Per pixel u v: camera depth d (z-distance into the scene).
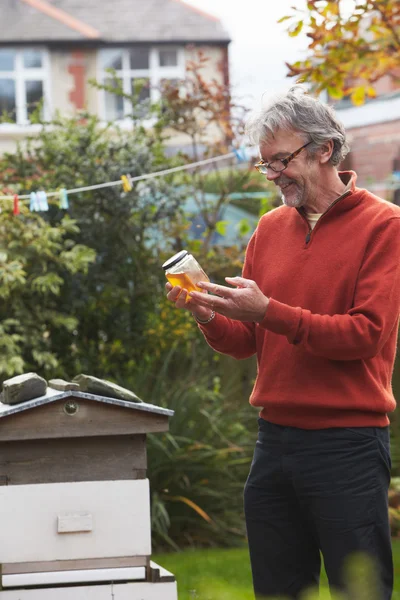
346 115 13.08
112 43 16.31
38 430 2.60
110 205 6.55
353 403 2.81
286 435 2.91
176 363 6.77
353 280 2.84
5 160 6.75
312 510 2.87
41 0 17.23
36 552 2.58
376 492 2.82
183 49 16.45
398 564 5.12
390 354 2.96
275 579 3.00
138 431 2.65
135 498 2.63
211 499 6.08
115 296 6.62
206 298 2.80
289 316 2.76
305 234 2.98
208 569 5.08
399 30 5.57
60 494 2.60
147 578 2.63
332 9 5.43
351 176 3.02
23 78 16.16
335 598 1.67
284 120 2.87
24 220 6.23
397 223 2.83
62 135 6.78
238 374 6.85
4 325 6.18
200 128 7.50
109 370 6.73
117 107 16.38
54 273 6.20
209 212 7.68
